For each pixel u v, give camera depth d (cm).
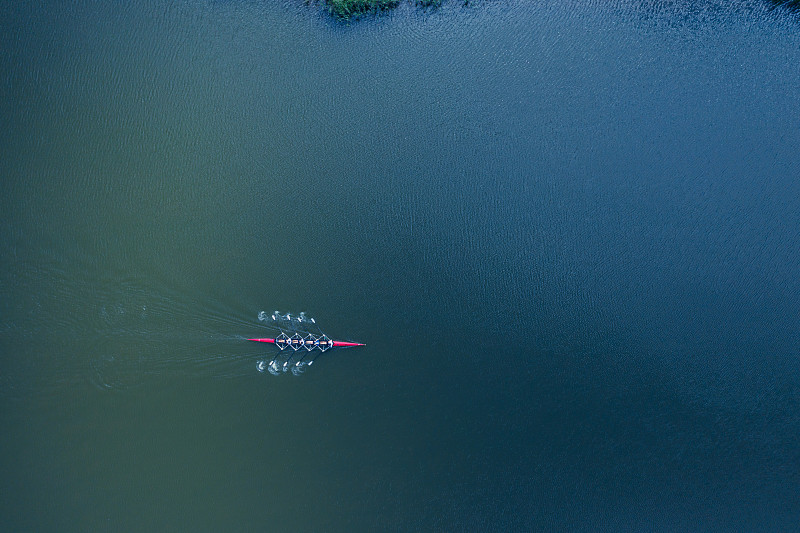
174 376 4666
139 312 4672
